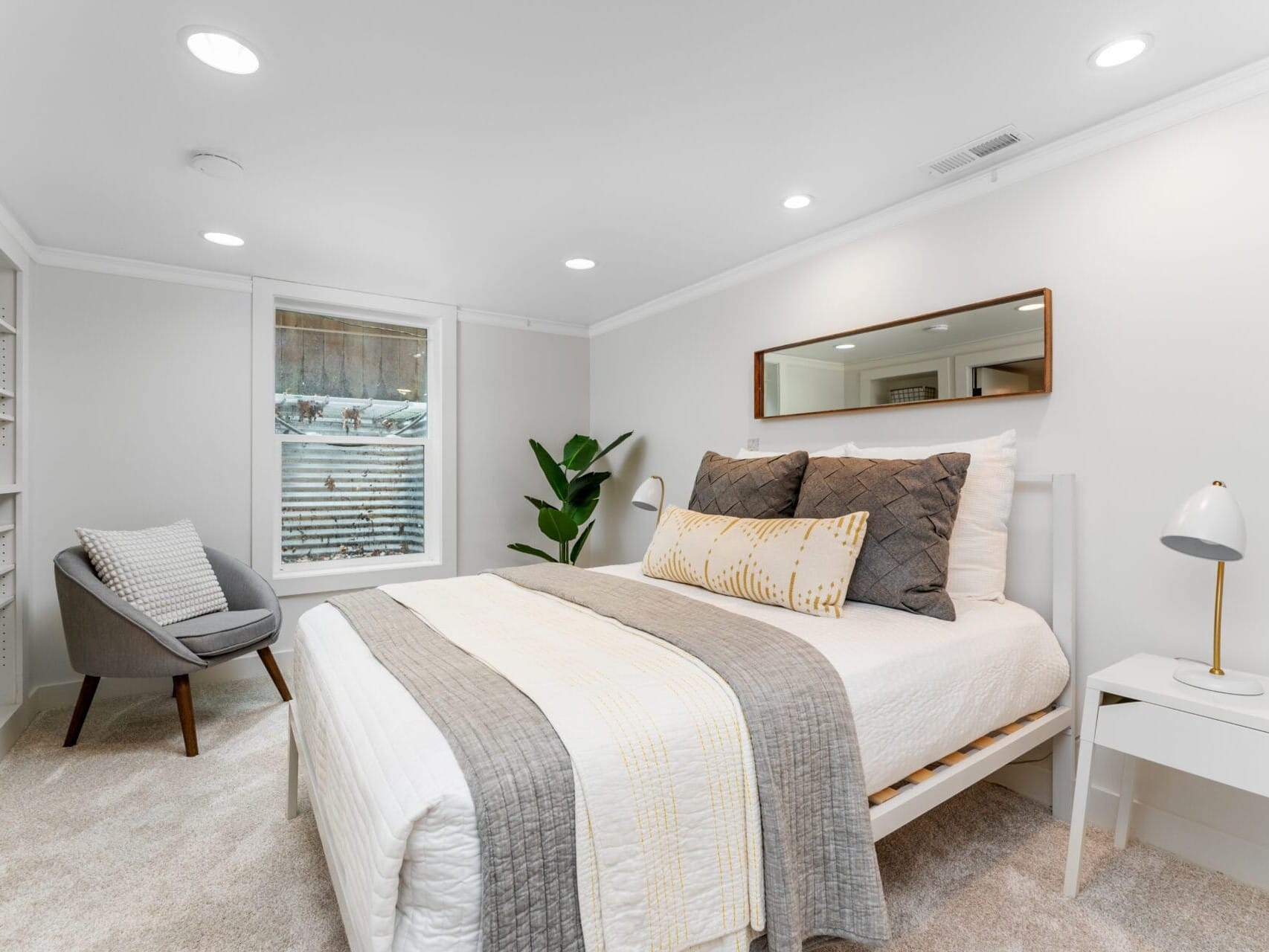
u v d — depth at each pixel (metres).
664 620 1.70
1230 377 1.72
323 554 3.81
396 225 2.70
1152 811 1.87
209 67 1.64
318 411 3.79
